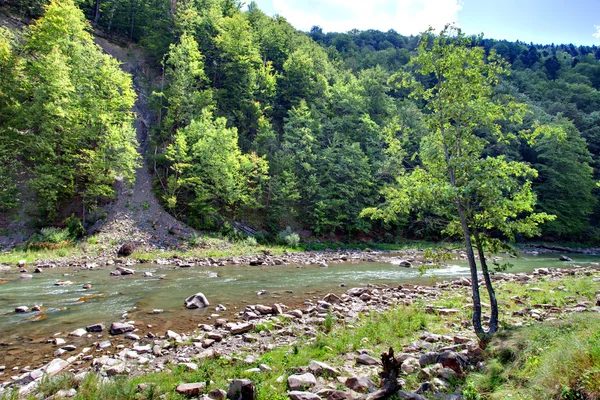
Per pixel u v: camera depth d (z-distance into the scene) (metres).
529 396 4.88
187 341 9.77
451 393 5.91
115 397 6.01
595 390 4.22
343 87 59.69
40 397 6.27
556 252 43.66
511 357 6.60
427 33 10.62
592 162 60.84
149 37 53.19
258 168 40.78
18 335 10.13
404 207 10.41
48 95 29.77
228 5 74.44
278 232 40.78
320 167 45.88
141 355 8.74
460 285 18.17
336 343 9.01
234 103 51.69
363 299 15.07
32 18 46.06
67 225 28.86
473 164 9.18
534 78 112.56
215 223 36.69
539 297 13.62
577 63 133.50
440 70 10.51
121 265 23.67
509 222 9.05
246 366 7.62
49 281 17.92
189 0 60.97
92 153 29.91
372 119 59.00
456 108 9.91
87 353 8.90
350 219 44.28
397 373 6.08
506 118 10.15
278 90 60.56
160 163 39.06
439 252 10.06
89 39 41.16
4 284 16.97
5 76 30.97
